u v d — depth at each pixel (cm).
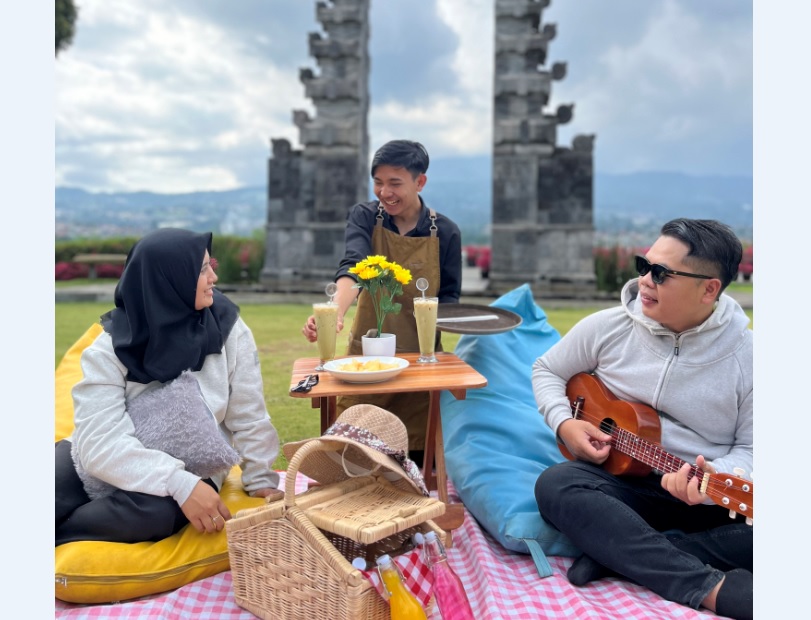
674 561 212
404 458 217
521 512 259
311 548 196
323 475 235
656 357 247
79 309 1012
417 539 207
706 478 211
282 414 422
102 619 206
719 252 223
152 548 228
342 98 1275
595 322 267
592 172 1171
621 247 1330
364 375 245
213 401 253
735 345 236
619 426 249
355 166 1274
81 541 226
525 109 1184
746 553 223
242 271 1461
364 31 1322
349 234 338
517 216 1182
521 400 346
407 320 345
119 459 228
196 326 252
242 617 216
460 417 327
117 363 242
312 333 290
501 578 234
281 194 1306
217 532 237
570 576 233
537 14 1185
